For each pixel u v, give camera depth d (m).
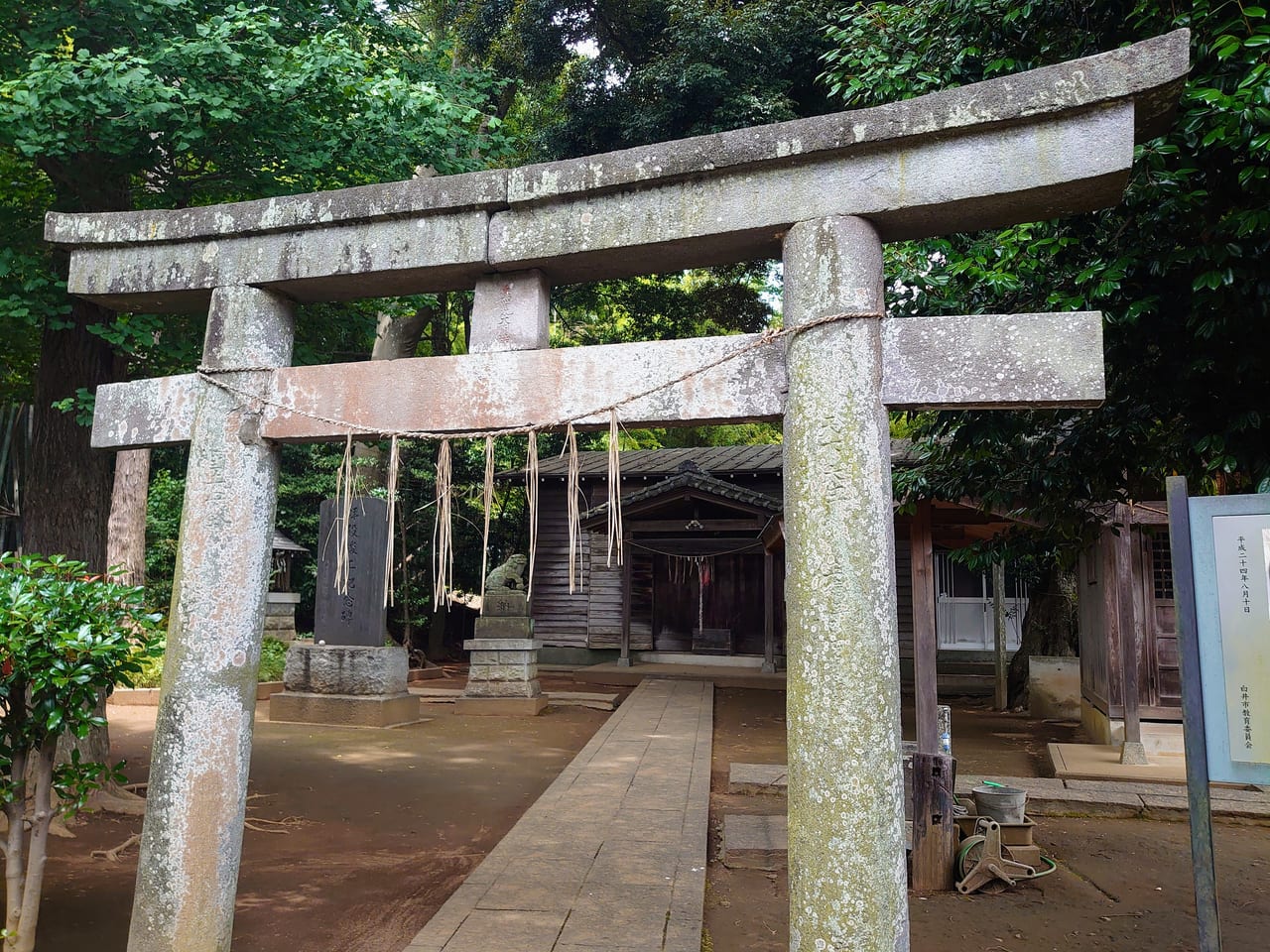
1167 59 2.71
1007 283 4.93
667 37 15.12
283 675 13.38
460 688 15.21
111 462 7.05
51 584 3.88
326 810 6.92
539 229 3.54
